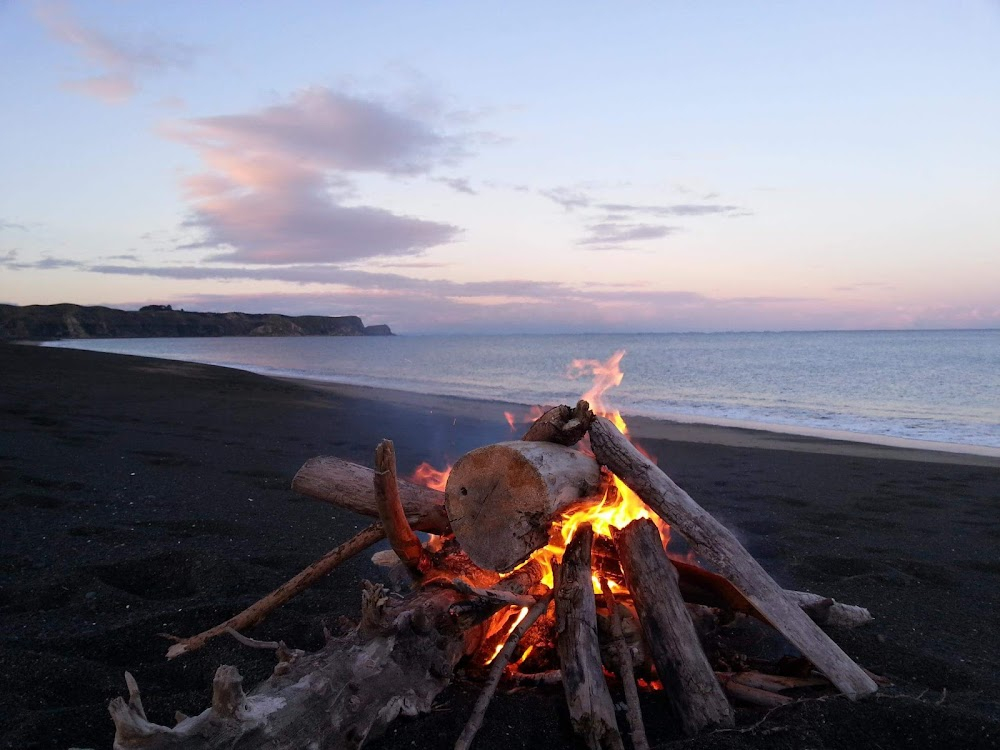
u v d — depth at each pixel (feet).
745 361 150.41
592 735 8.34
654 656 9.46
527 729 8.75
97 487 21.62
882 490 26.50
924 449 38.75
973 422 52.24
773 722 8.73
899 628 13.08
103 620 12.15
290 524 18.94
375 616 8.23
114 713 6.14
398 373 115.75
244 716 6.66
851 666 9.45
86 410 42.91
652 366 135.33
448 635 9.10
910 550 18.24
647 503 10.30
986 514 22.48
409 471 28.14
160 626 11.91
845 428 49.29
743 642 12.12
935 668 11.09
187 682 10.22
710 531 9.89
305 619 12.05
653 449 37.96
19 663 10.13
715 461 33.71
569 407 11.10
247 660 10.70
